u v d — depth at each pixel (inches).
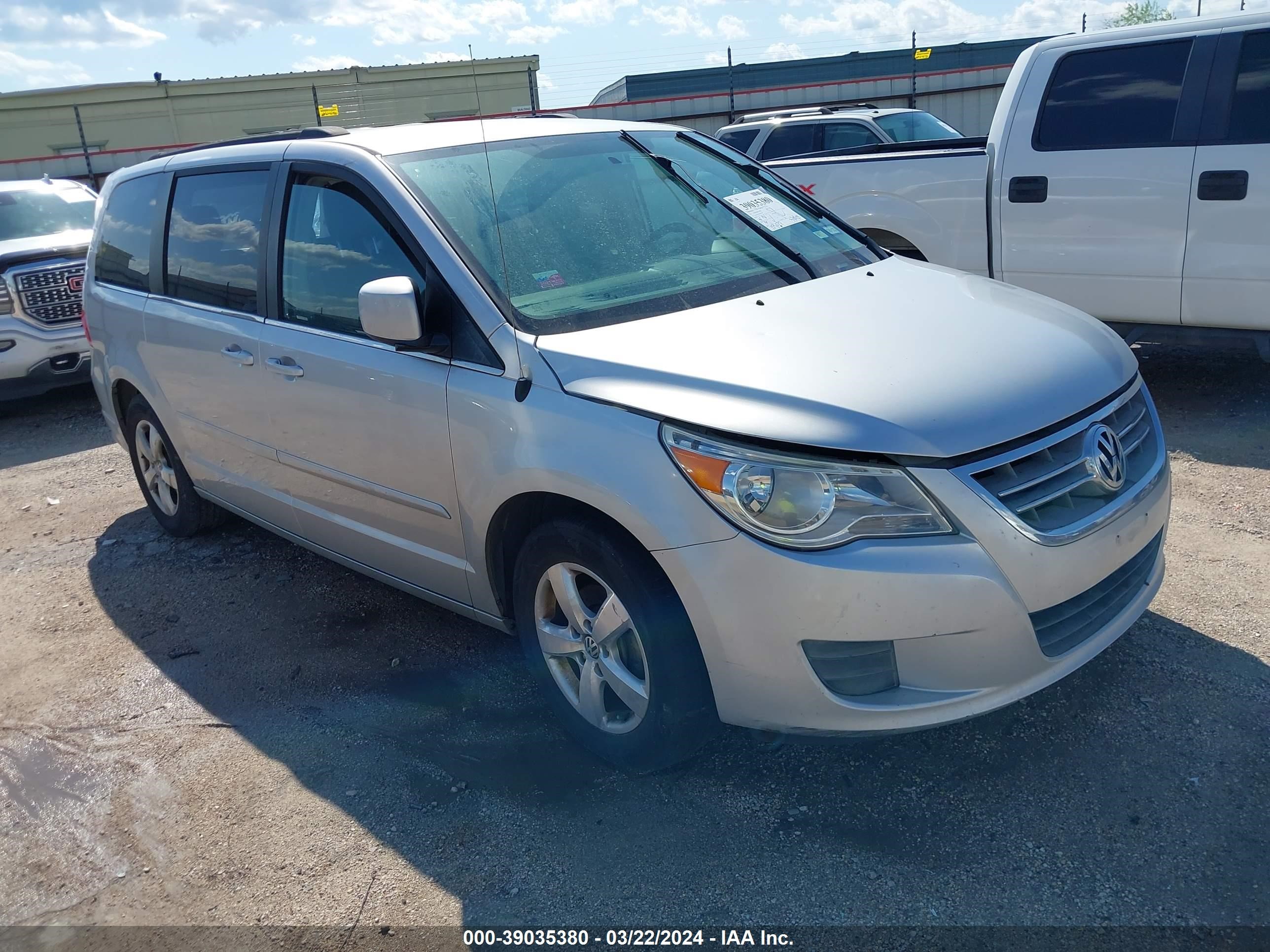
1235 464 188.2
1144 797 105.7
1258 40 202.7
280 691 145.1
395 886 105.0
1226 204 206.2
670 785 115.6
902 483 95.1
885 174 257.9
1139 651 130.2
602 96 1071.0
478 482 118.2
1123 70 219.9
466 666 146.6
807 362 105.7
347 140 143.4
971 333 114.5
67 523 225.5
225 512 202.2
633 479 102.0
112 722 142.2
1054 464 101.5
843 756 117.5
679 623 104.1
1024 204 235.1
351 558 152.9
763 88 894.4
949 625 95.1
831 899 97.0
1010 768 112.3
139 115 930.1
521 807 114.7
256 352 151.3
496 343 116.9
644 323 117.2
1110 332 125.8
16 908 108.8
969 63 1031.0
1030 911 93.2
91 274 206.5
